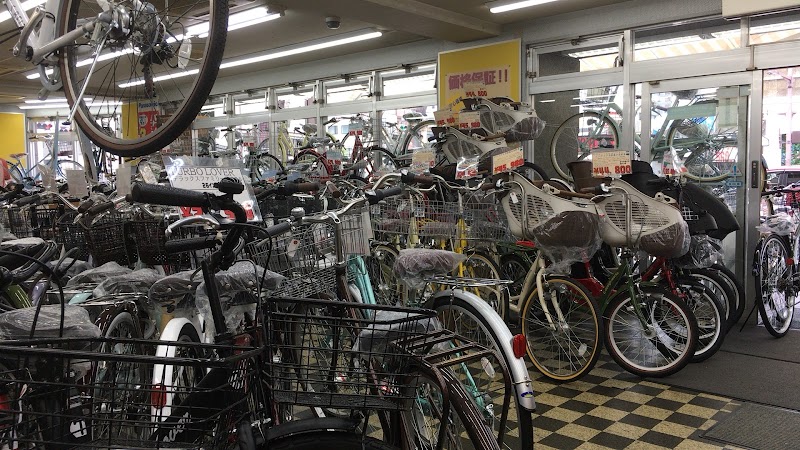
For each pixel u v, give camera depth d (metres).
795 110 5.07
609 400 3.34
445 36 6.70
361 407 1.51
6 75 10.09
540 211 3.50
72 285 2.47
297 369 1.55
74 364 1.34
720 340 3.85
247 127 10.09
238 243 1.71
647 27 5.74
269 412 1.51
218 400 1.40
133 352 1.80
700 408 3.21
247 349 1.38
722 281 4.23
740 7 4.96
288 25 6.90
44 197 3.46
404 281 2.54
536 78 6.56
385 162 7.24
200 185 2.54
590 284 3.82
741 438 2.84
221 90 10.30
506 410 1.79
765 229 4.52
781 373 3.70
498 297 3.74
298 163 7.02
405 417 1.81
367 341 1.72
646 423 3.03
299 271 2.29
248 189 2.59
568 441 2.84
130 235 2.77
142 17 2.36
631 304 3.66
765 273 4.45
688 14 5.43
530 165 5.84
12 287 2.18
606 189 3.49
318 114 8.94
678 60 5.54
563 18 6.23
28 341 1.31
